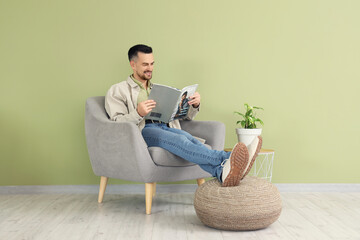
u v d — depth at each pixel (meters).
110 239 1.98
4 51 3.15
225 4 3.19
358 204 2.75
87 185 3.18
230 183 2.14
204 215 2.11
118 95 2.69
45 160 3.18
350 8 3.21
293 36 3.21
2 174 3.18
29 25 3.14
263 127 3.23
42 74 3.16
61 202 2.83
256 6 3.20
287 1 3.21
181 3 3.18
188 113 2.88
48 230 2.13
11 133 3.17
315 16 3.21
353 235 2.03
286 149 3.24
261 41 3.21
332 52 3.23
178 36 3.18
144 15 3.17
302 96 3.23
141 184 3.17
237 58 3.21
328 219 2.34
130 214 2.48
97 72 3.17
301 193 3.15
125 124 2.43
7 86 3.16
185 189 3.19
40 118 3.17
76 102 3.18
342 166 3.24
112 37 3.16
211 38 3.19
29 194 3.16
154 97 2.51
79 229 2.15
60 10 3.15
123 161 2.49
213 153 2.27
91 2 3.15
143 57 2.72
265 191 2.10
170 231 2.11
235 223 2.04
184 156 2.38
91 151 2.72
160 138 2.50
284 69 3.22
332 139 3.24
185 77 3.20
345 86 3.23
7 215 2.46
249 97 3.22
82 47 3.16
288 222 2.28
